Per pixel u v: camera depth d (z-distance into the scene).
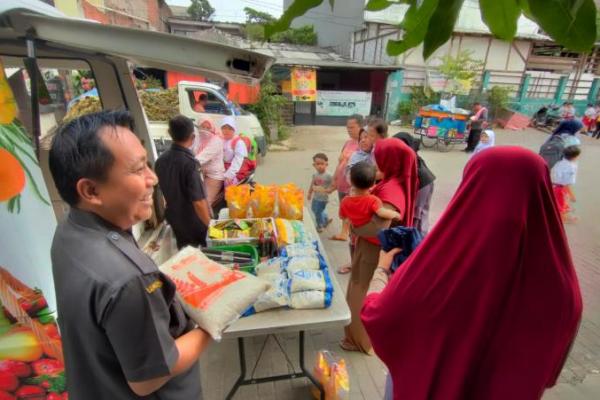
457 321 1.06
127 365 0.87
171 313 1.06
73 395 0.99
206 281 1.22
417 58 15.84
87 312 0.84
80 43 1.25
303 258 1.99
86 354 0.92
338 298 1.83
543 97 17.97
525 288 1.00
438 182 7.49
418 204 2.77
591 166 9.32
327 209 5.62
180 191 2.49
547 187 0.97
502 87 16.62
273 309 1.73
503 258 0.97
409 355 1.17
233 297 1.15
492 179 0.97
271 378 2.13
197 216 2.56
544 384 1.03
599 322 3.10
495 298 1.00
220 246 2.15
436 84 16.05
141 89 8.63
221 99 7.49
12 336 1.11
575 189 7.14
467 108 16.34
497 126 16.39
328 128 14.61
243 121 7.71
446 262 1.05
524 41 16.67
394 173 2.28
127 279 0.83
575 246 4.56
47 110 3.16
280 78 13.99
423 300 1.09
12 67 1.94
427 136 11.13
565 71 18.03
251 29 16.98
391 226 2.29
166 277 0.94
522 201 0.95
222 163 3.75
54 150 0.86
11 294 1.09
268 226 2.34
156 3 17.38
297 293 1.75
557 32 0.47
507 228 0.95
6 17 1.24
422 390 1.15
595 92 18.34
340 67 13.59
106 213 0.92
